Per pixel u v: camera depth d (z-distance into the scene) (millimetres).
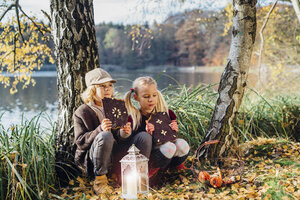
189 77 23688
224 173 3412
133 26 8172
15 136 3432
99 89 3199
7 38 5578
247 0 3504
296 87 8273
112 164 3340
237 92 3600
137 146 3072
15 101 18172
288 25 9711
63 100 3611
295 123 5035
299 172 3088
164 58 49719
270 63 9555
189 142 4402
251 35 3549
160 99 3316
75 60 3578
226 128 3623
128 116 3312
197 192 3006
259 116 5207
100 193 3037
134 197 2721
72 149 3578
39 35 5516
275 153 3867
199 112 4805
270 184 2875
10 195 2949
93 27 3732
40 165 3160
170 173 3521
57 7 3570
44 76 42312
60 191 3314
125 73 36250
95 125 3203
